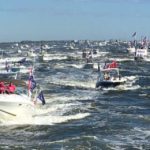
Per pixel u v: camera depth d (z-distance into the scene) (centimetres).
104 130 2909
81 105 3919
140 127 3022
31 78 3353
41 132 2841
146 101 4331
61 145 2483
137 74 7475
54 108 3666
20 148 2423
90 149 2423
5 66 7375
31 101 3225
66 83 5731
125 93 4959
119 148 2467
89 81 5959
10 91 3234
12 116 3112
